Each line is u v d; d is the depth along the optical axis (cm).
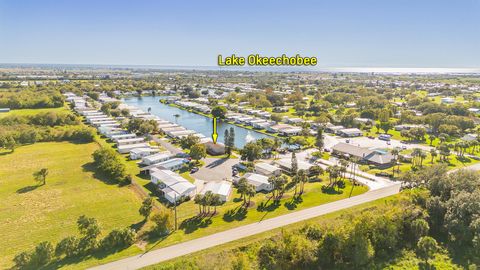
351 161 9819
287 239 5184
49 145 12206
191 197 7419
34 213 6594
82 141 12925
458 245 5697
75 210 6731
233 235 5600
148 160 9994
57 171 9212
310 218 6244
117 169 8662
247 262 4719
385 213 6025
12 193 7619
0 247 5344
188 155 10806
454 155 11094
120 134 14025
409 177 7731
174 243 5334
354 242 5212
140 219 6328
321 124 16288
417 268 5141
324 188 7881
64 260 4878
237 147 12700
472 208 5719
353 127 16075
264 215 6400
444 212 6197
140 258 4894
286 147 12056
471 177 6831
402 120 16788
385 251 5538
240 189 6919
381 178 8706
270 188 7944
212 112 19612
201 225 6000
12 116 14938
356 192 7600
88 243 5119
